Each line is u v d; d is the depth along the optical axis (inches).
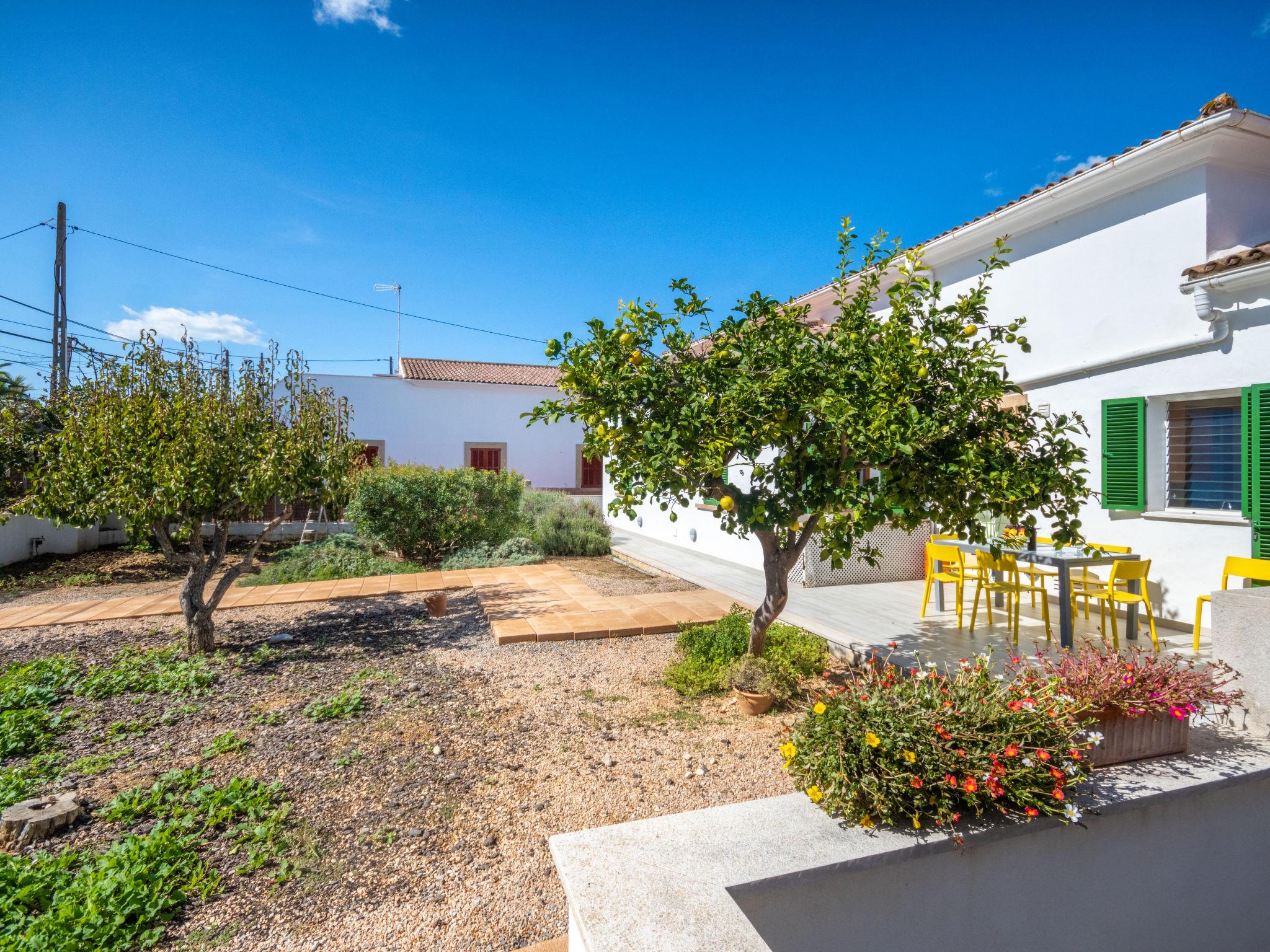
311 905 110.9
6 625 289.3
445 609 310.5
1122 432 260.7
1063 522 150.2
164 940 102.7
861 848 81.4
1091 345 275.7
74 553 522.9
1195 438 247.3
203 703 200.4
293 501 266.5
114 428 239.9
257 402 278.7
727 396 152.9
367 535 477.7
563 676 223.5
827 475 161.5
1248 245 245.1
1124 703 103.7
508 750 167.8
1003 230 307.9
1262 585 220.7
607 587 367.2
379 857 124.0
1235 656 119.3
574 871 76.8
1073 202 277.3
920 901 85.0
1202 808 102.3
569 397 173.6
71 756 165.9
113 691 208.4
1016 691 104.3
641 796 144.7
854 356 157.6
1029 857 90.5
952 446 151.3
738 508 180.2
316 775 155.1
